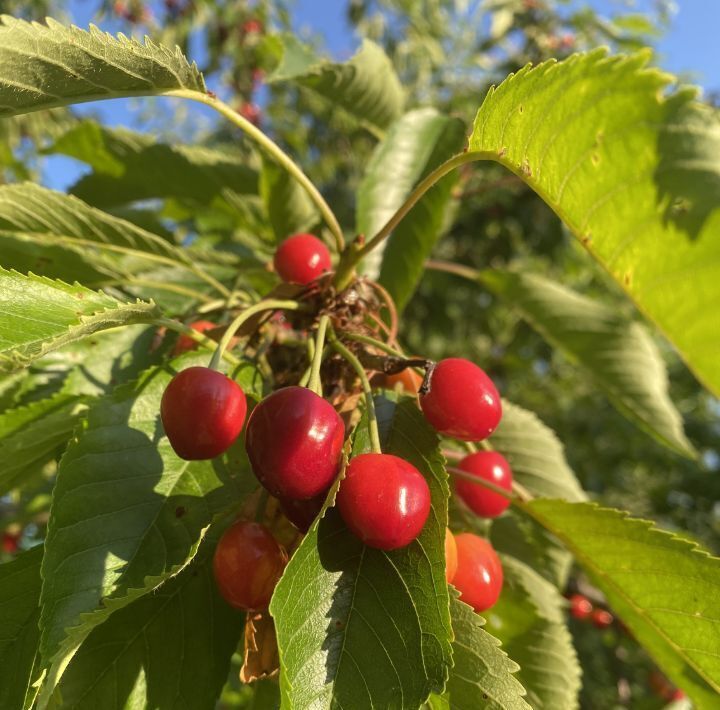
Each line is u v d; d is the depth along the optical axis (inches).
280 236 11.7
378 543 5.0
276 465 4.9
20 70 5.1
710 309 5.0
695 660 6.7
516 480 10.5
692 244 4.8
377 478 5.0
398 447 6.0
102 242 8.7
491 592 6.2
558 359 38.8
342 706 4.7
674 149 4.6
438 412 5.9
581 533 6.8
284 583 4.7
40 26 4.9
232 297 8.2
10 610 5.6
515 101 5.1
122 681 5.6
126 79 5.7
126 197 12.8
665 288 5.1
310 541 5.0
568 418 40.4
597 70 4.6
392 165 10.5
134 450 5.8
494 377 37.2
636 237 5.0
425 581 5.0
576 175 5.0
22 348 4.8
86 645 5.6
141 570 5.3
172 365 6.3
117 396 6.0
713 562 6.2
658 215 4.8
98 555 5.2
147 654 5.7
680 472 38.2
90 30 5.1
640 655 23.5
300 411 5.0
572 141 4.9
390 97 12.5
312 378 5.7
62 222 8.3
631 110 4.6
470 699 5.3
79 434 5.7
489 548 6.5
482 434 6.0
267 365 7.3
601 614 19.6
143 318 5.7
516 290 14.2
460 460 7.7
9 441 6.2
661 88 4.5
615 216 5.0
